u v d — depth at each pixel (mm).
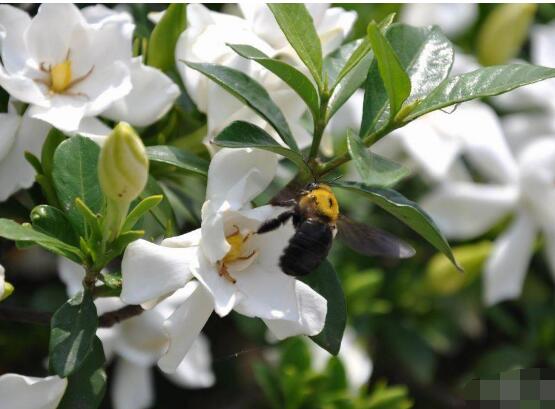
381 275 663
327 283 507
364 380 646
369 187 495
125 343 595
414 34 516
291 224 499
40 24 514
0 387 485
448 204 674
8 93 521
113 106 520
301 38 495
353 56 496
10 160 516
